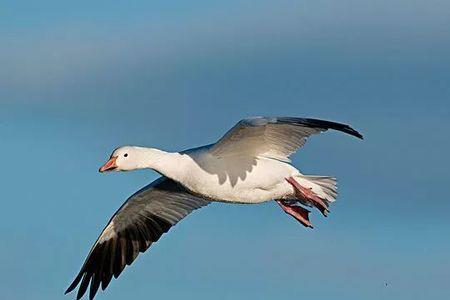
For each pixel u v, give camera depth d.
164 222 18.25
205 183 16.92
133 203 18.06
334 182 17.44
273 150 17.09
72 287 18.50
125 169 16.97
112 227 18.42
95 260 18.58
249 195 17.16
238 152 16.97
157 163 16.94
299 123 16.27
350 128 15.96
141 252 18.34
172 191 17.97
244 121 16.41
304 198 17.20
